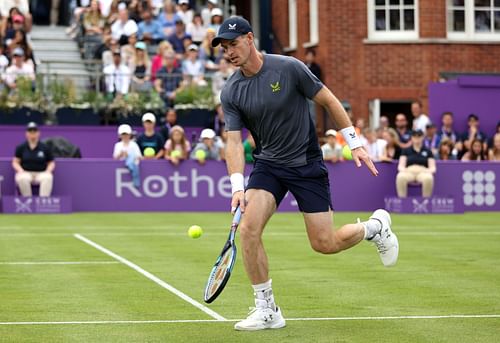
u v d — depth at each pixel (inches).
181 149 1073.5
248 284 517.7
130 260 627.5
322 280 532.7
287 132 399.2
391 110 1454.2
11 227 864.3
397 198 1056.8
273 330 396.2
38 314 433.1
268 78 397.1
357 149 407.2
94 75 1259.2
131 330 397.1
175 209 1068.5
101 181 1061.1
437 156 1163.3
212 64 1310.3
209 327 403.5
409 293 488.4
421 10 1422.2
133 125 1257.4
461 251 677.9
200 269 582.2
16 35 1277.1
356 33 1418.6
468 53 1437.0
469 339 375.9
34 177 1027.9
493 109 1234.6
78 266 597.6
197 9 1531.7
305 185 402.3
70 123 1248.2
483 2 1443.2
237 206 398.0
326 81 1418.6
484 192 1098.1
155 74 1273.4
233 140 404.2
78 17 1419.8
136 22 1370.6
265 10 1610.5
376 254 648.4
